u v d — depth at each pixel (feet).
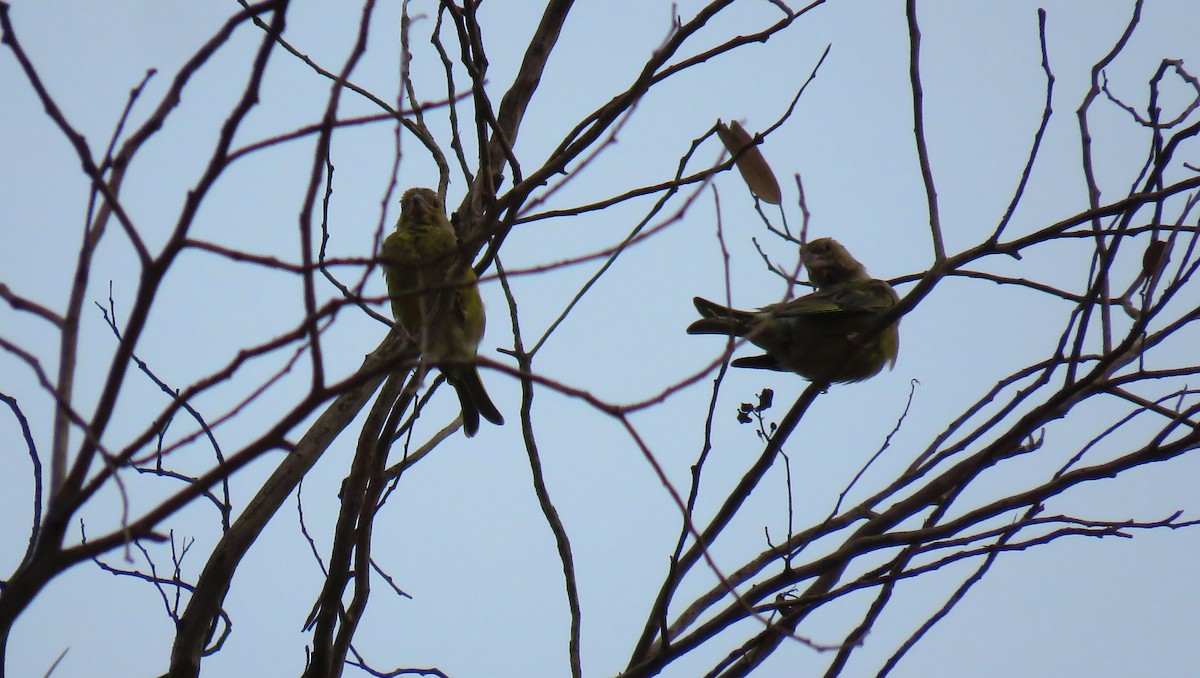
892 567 26.02
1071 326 26.48
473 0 26.76
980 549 25.75
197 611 27.68
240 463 14.65
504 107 33.55
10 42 13.88
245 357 14.70
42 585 14.43
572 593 26.84
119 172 16.01
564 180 18.79
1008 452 27.55
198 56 15.65
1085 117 27.99
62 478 16.47
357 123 16.67
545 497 27.32
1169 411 26.68
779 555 27.94
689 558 26.94
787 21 27.02
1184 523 25.77
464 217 29.37
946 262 26.66
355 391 32.19
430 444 32.55
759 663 25.38
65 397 16.66
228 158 14.40
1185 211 25.90
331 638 26.73
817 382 27.27
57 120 14.11
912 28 27.40
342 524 27.35
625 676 25.44
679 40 26.43
